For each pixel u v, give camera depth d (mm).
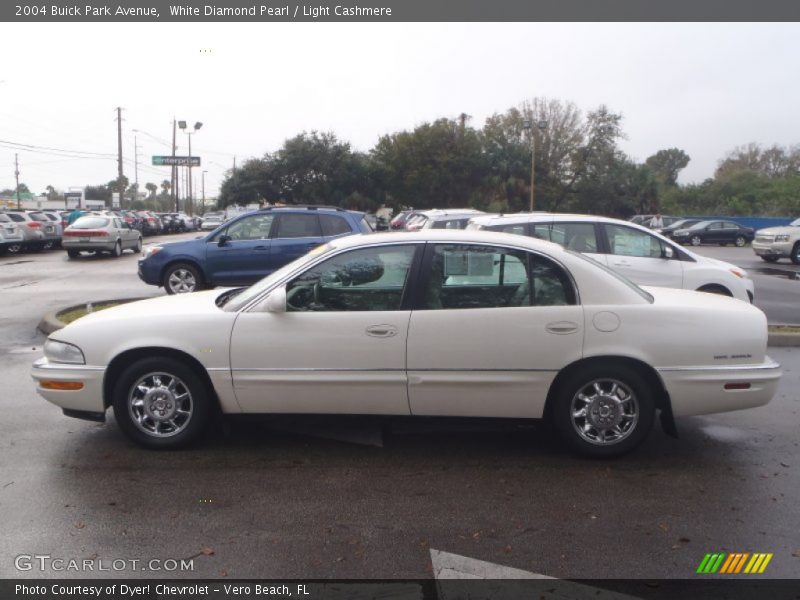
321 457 5230
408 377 5008
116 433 5707
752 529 4105
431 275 5062
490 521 4195
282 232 13031
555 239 9781
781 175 81562
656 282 9758
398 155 48188
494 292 5031
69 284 16516
